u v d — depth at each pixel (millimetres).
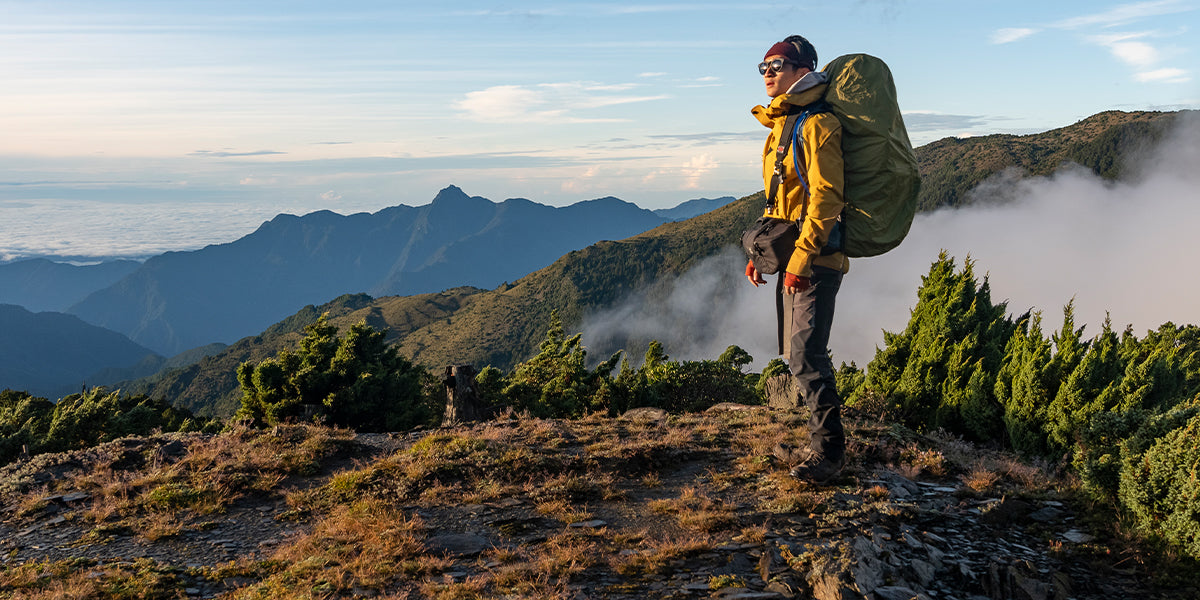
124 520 6109
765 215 5684
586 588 4363
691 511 5625
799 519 5281
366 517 5730
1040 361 8352
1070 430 7633
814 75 5164
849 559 4203
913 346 11969
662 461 7305
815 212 5023
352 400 27641
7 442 15820
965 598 4086
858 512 5262
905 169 5070
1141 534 4801
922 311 12242
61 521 6105
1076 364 8070
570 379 27500
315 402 28047
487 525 5656
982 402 9398
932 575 4301
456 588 4336
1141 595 4199
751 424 8914
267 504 6598
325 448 8195
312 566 4828
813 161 5035
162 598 4508
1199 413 4691
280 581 4594
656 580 4438
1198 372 10617
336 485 6766
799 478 5961
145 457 7957
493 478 6863
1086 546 4754
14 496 6770
